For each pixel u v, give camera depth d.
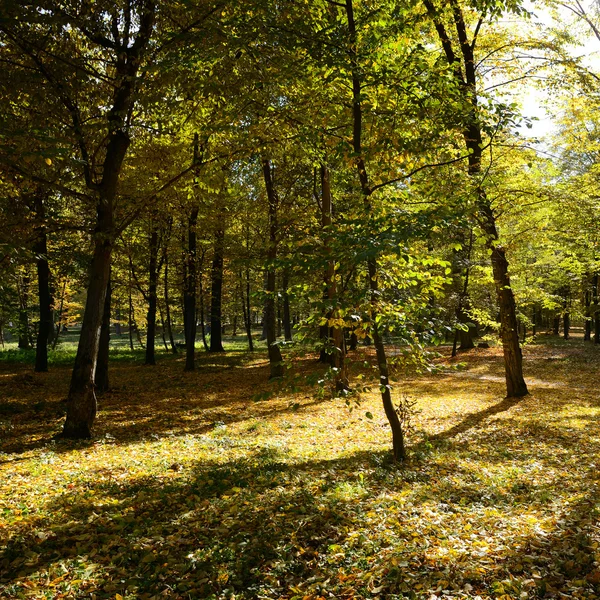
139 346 44.59
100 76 9.57
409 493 6.57
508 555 4.61
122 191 13.80
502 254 14.71
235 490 6.70
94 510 6.05
